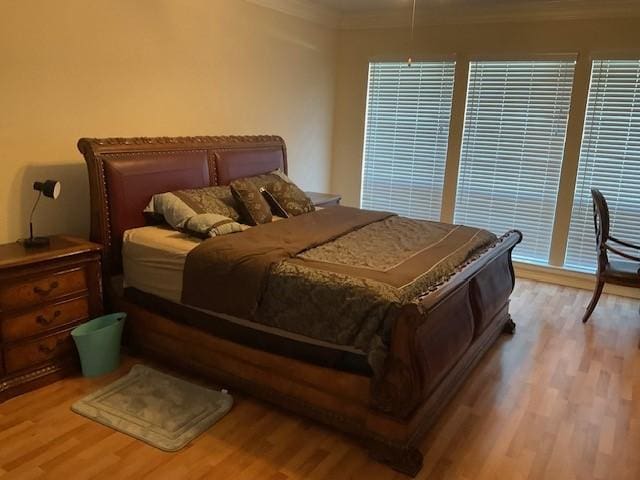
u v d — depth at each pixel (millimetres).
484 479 2139
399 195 5750
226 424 2463
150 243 2949
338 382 2312
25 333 2623
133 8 3441
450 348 2463
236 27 4309
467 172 5281
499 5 4691
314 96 5508
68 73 3121
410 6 4977
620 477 2182
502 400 2768
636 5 4227
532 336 3623
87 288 2906
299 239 2943
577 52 4543
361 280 2291
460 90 5141
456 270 2654
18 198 2980
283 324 2418
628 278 3652
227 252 2646
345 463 2211
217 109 4270
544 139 4840
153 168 3355
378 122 5711
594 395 2846
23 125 2943
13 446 2242
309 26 5211
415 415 2211
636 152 4461
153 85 3678
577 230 4812
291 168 5352
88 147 3045
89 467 2123
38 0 2900
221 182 3947
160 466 2145
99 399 2615
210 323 2736
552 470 2209
